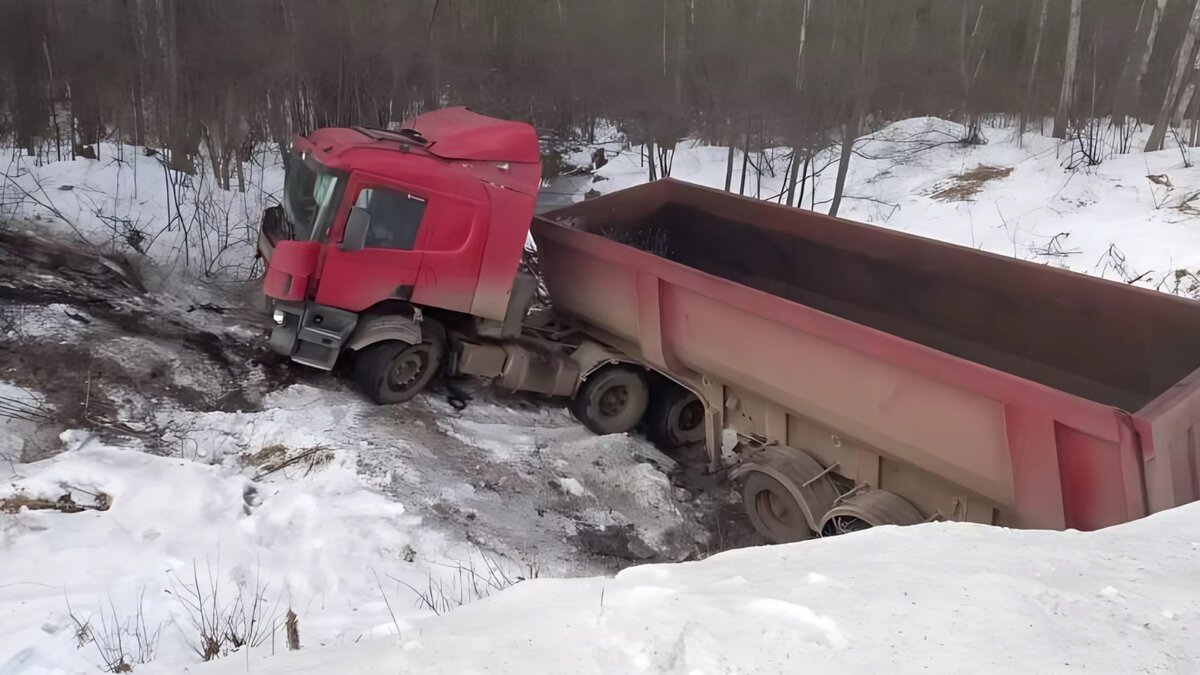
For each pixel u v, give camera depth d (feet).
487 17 63.77
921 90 65.57
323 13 48.14
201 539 18.37
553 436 26.73
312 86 48.24
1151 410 15.06
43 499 18.85
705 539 23.13
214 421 23.57
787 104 54.70
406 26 52.06
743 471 22.12
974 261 23.75
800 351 20.16
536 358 26.68
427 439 24.79
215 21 45.52
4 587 15.90
